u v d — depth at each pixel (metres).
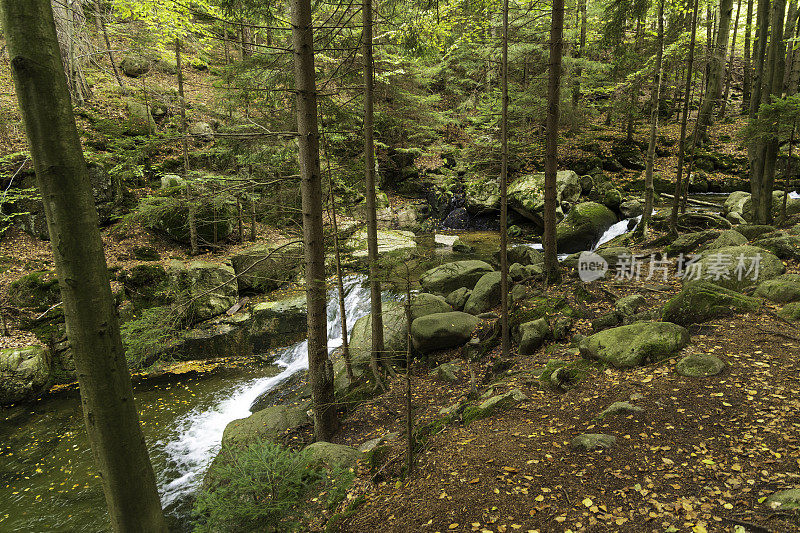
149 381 11.05
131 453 2.60
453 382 8.52
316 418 7.23
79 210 2.29
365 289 14.11
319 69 12.53
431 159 25.86
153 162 16.92
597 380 6.23
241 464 3.76
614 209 17.67
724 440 4.29
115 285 12.78
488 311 11.09
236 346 12.60
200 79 22.77
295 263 9.94
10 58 2.07
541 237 18.77
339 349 11.70
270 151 8.86
